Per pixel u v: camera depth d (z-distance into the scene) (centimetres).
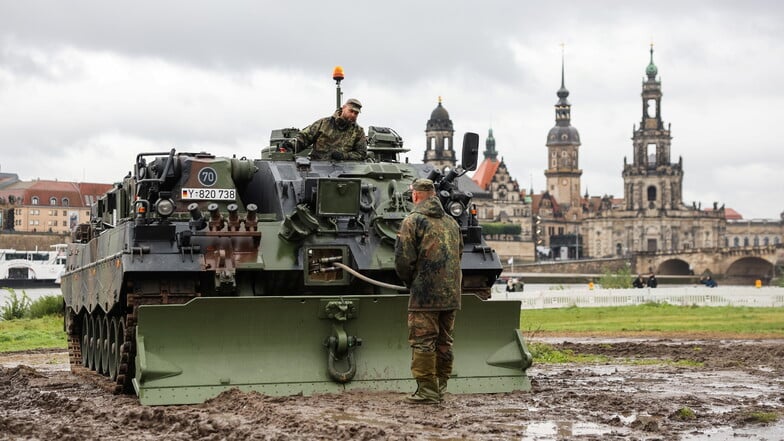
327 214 1908
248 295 1895
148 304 1822
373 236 1959
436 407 1667
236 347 1766
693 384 2136
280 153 2148
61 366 2875
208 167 2002
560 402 1761
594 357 2923
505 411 1645
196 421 1519
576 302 7000
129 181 2052
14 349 3494
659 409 1688
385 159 2262
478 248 2017
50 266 14262
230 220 1873
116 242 1942
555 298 6969
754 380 2225
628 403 1755
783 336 3888
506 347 1914
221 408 1652
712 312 5859
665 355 2994
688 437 1426
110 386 2022
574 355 3014
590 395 1856
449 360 1727
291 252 1905
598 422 1543
